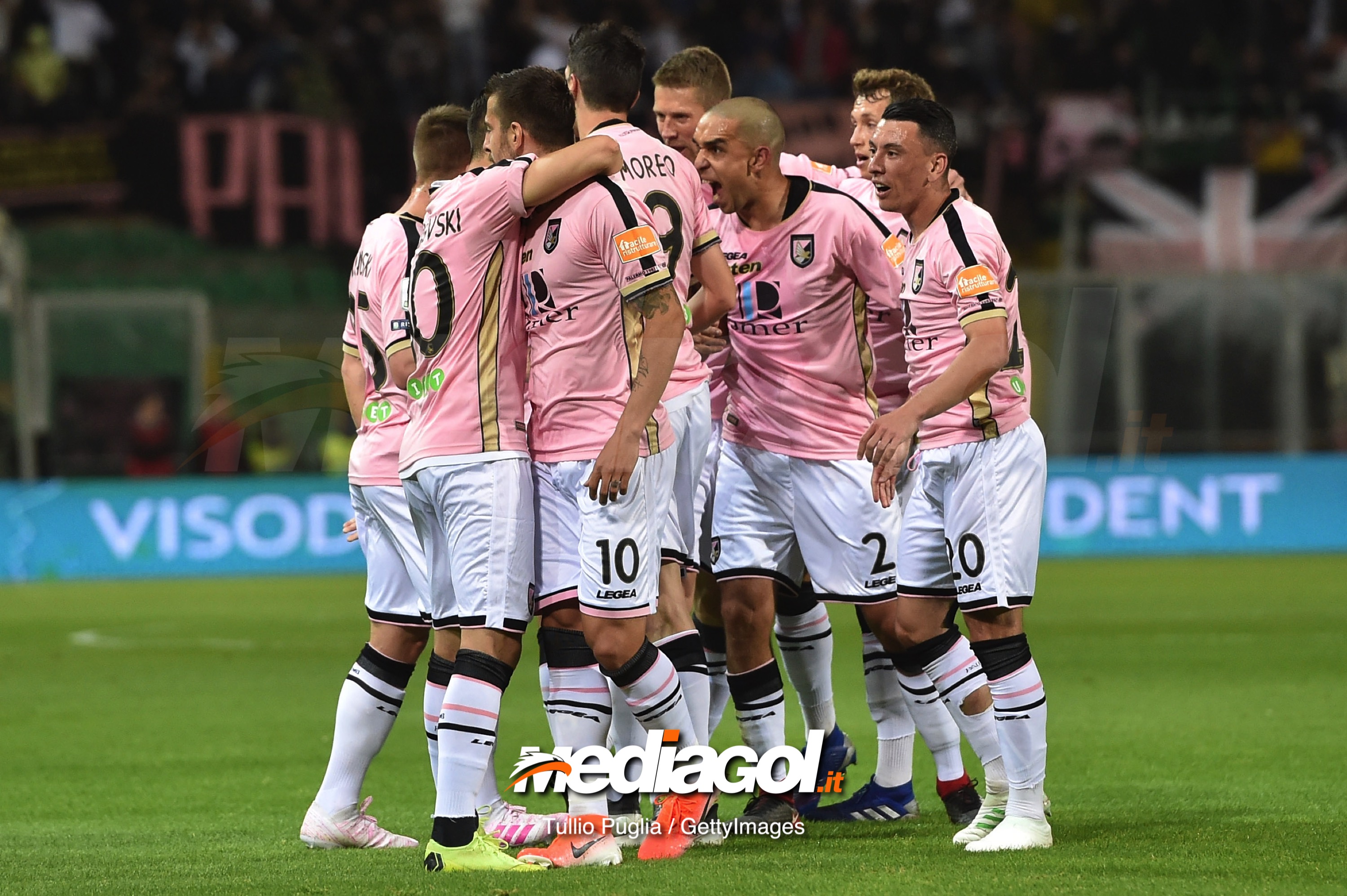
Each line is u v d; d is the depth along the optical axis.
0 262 54.88
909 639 16.14
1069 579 50.03
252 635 38.62
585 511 14.35
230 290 60.78
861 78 19.53
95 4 65.94
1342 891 12.52
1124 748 22.03
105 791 20.09
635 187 15.17
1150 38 71.69
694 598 19.34
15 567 53.38
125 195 60.56
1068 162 66.75
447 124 16.47
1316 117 68.31
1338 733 22.94
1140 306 58.41
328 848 15.81
